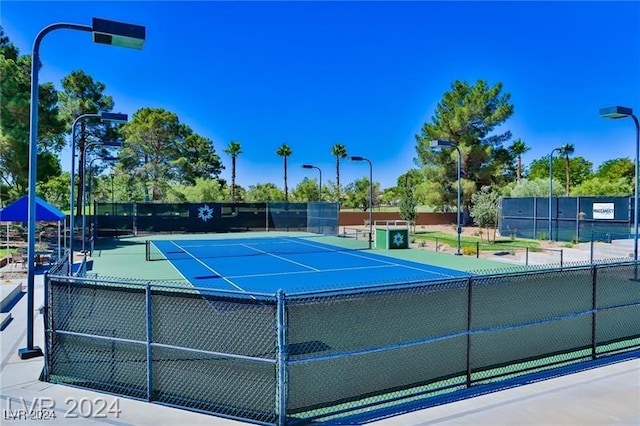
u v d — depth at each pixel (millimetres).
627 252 19938
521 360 6844
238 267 19094
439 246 27156
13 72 24156
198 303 5625
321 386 5547
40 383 6168
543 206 30531
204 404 5512
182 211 38500
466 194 42312
